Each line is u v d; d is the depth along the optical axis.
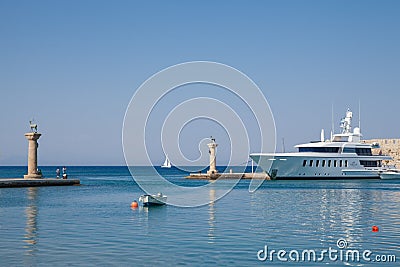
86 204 44.78
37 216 35.28
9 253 21.83
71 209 40.12
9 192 59.09
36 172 71.31
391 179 101.25
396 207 43.72
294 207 43.12
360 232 28.42
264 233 27.72
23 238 25.58
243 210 40.06
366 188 73.00
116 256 21.39
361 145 99.69
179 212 38.19
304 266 20.14
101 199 50.78
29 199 49.75
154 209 40.50
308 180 95.94
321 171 95.25
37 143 71.56
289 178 94.62
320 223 32.16
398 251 23.08
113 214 36.62
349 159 97.75
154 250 22.69
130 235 26.72
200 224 31.19
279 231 28.50
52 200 48.72
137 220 33.03
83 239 25.38
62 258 20.92
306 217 35.44
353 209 41.62
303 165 93.88
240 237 26.34
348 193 61.94
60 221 32.34
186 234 27.17
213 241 25.05
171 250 22.72
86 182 97.81
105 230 28.47
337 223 32.19
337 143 97.31
